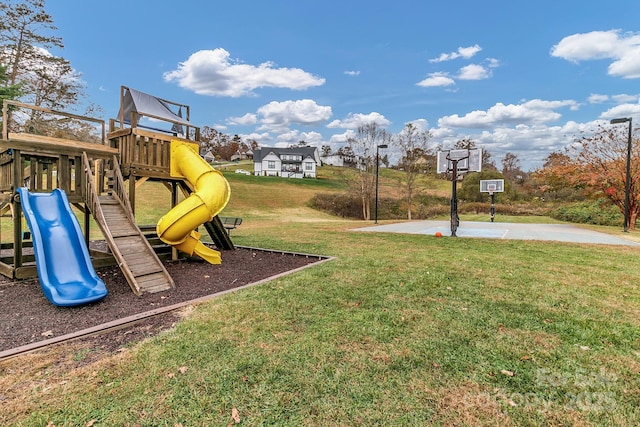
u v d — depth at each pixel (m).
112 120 6.70
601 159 14.70
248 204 27.52
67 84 21.61
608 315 3.57
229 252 7.57
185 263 6.28
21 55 20.03
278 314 3.49
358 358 2.59
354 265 5.96
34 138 5.19
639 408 2.03
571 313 3.62
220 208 5.96
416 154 28.53
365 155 29.95
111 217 5.37
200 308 3.69
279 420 1.89
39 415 1.91
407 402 2.06
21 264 5.05
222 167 64.31
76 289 3.94
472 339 2.95
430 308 3.73
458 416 1.95
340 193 34.06
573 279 5.08
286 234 11.08
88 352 2.66
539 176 16.77
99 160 6.47
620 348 2.81
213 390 2.16
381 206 30.53
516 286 4.67
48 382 2.24
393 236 10.67
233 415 1.93
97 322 3.32
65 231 4.61
